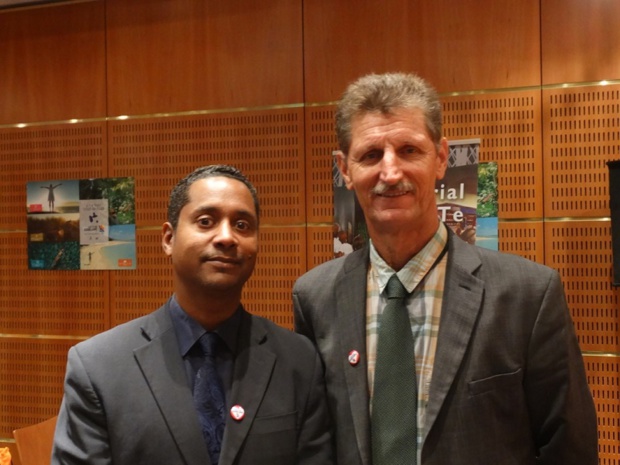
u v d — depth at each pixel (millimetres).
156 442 1535
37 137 4305
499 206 3451
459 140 3500
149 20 4055
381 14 3623
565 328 1651
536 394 1644
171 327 1695
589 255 3320
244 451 1575
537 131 3395
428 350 1678
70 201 4234
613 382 3283
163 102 4035
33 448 3025
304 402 1721
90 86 4184
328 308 1858
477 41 3477
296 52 3773
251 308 3869
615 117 3277
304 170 3771
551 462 1649
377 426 1643
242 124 3881
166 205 4039
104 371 1597
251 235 1708
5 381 4367
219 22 3918
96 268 4180
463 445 1575
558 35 3361
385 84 1641
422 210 1660
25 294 4352
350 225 3666
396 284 1719
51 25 4258
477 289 1676
